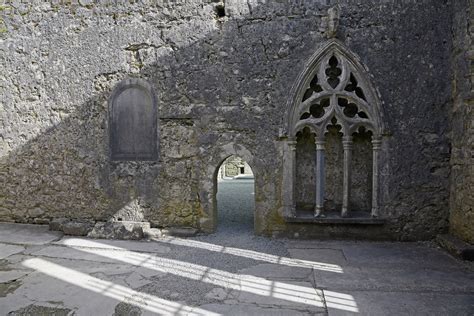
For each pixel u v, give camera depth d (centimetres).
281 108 484
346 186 475
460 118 441
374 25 468
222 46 493
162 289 328
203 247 454
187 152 507
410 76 466
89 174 532
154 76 511
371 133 494
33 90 543
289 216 483
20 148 551
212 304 299
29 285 334
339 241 480
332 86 492
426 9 462
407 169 470
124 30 516
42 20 536
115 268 380
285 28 480
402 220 473
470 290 324
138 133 521
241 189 1038
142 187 520
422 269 377
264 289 329
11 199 559
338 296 314
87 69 527
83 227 508
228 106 495
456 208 450
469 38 420
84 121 531
